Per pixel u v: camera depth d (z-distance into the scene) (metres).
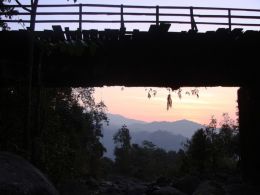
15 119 18.45
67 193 17.55
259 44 18.58
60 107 26.55
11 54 17.86
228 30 17.78
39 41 15.45
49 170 16.64
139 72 19.05
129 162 74.62
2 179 6.55
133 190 29.00
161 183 29.61
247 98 22.33
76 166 22.17
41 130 16.66
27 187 6.68
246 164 23.38
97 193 25.22
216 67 19.27
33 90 18.67
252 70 19.56
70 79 18.91
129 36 17.70
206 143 36.66
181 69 19.11
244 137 23.59
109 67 18.73
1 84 18.55
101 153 42.59
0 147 16.62
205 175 29.34
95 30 16.77
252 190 20.09
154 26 17.34
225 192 19.14
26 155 12.34
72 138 27.70
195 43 18.31
